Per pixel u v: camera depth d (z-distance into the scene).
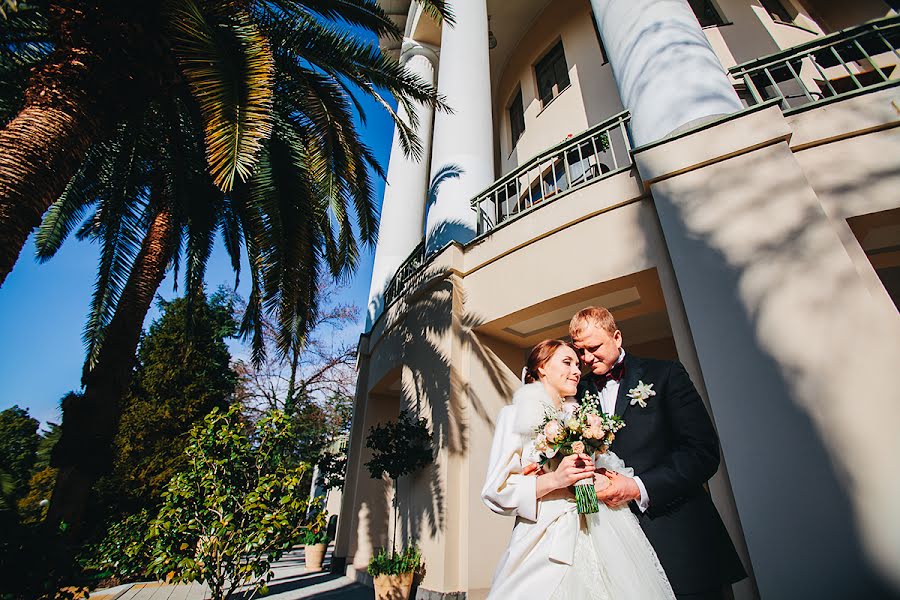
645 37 4.86
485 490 1.52
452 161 7.87
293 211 5.46
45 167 3.20
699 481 1.49
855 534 2.28
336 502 19.58
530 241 5.27
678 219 3.64
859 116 3.39
